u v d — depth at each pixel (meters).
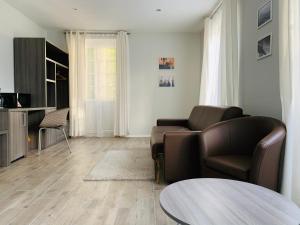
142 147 4.64
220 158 2.20
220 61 3.83
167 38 5.93
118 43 5.75
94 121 5.95
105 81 5.90
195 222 1.03
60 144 4.94
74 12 4.56
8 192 2.42
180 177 2.62
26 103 4.39
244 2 3.17
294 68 1.98
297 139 2.00
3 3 4.08
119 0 4.02
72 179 2.80
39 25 5.33
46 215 1.95
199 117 3.81
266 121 2.26
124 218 1.90
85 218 1.90
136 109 5.97
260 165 1.85
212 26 4.64
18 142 3.62
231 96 3.41
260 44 2.76
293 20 1.98
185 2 4.12
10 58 4.33
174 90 5.99
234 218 1.06
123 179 2.78
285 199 1.27
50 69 5.04
